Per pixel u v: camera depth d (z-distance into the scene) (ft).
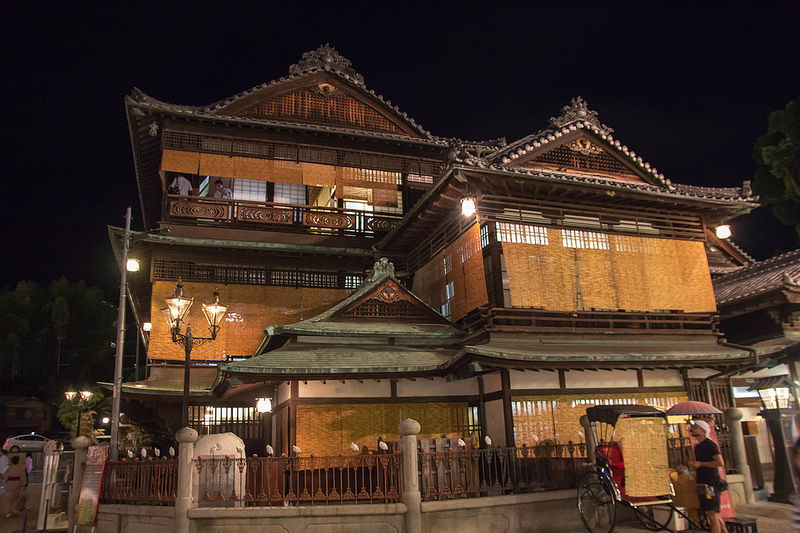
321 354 47.93
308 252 68.85
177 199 67.56
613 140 62.75
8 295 207.82
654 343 52.85
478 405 50.39
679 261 57.16
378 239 73.67
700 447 31.91
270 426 58.29
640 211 57.11
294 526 33.76
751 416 55.72
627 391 50.67
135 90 66.08
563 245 52.90
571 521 37.86
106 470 44.47
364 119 79.10
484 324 49.98
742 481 42.96
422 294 64.18
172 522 34.53
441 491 35.19
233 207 69.21
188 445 35.27
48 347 208.54
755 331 56.85
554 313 51.16
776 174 105.81
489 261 50.98
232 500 34.96
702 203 56.59
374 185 75.97
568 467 39.63
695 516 35.24
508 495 36.63
